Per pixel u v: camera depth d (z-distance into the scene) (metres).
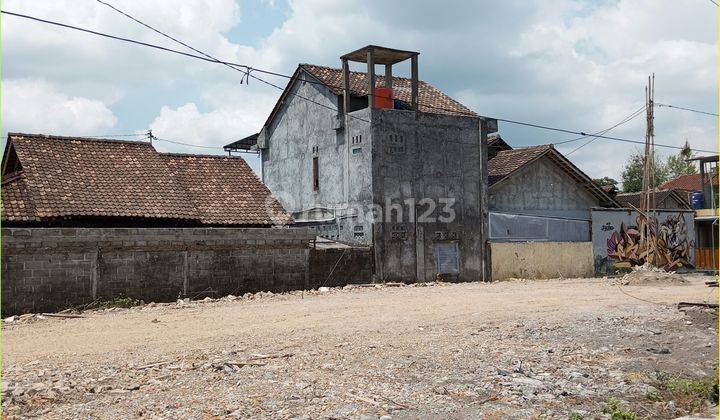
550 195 37.19
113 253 20.61
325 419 8.26
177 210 24.53
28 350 12.80
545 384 10.20
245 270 23.47
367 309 18.95
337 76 33.25
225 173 29.36
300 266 25.09
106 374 10.67
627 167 76.44
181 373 10.77
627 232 37.97
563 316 17.66
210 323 16.20
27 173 23.25
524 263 33.41
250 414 8.45
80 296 19.88
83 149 25.92
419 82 37.66
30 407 8.75
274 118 36.53
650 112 33.41
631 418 8.31
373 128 29.02
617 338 14.29
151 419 8.21
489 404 9.04
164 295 21.55
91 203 23.03
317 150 32.69
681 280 29.12
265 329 15.24
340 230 30.64
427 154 30.64
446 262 30.91
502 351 12.74
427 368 11.20
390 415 8.46
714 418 8.29
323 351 12.59
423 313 18.12
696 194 45.47
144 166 26.42
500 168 36.28
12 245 18.80
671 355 12.57
